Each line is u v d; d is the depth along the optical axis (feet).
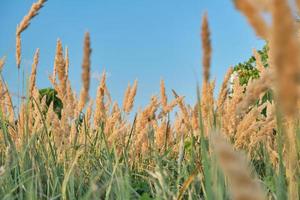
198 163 8.66
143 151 13.15
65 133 10.64
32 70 11.91
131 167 12.69
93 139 13.33
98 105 13.10
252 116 9.12
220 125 7.59
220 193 5.11
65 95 10.58
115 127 13.74
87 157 11.41
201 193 9.25
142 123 13.02
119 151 12.28
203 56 5.23
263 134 9.08
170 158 13.01
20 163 10.04
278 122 4.53
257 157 11.18
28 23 11.30
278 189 5.43
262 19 3.26
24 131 10.98
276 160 8.97
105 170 9.73
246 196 1.45
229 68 10.00
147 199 8.52
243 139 9.01
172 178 10.00
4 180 9.00
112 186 8.81
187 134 13.60
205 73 5.23
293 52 2.30
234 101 9.30
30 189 7.98
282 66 2.33
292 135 4.27
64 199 8.45
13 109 12.35
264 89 5.29
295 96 2.37
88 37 6.70
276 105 4.52
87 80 6.81
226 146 1.53
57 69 10.03
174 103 12.51
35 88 13.07
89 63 6.86
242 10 3.34
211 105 7.71
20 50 11.40
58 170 10.42
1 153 11.60
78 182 10.23
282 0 2.29
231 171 1.49
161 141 13.44
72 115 10.83
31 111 11.93
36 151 10.66
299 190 5.70
